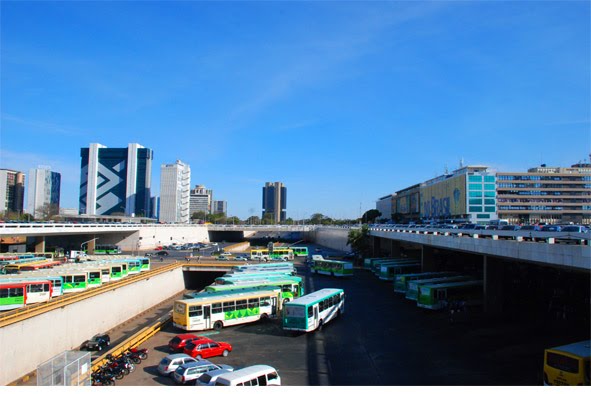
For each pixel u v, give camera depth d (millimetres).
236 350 38031
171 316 50906
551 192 152875
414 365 33188
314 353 36781
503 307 49781
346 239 127312
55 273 54406
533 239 41781
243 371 24250
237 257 97438
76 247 110125
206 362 30422
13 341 34656
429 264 72562
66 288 54156
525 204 151625
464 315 48906
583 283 51438
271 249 109000
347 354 36344
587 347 25219
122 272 67250
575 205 152750
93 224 98250
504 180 152375
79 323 44656
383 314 51219
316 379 30422
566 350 24688
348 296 62188
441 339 40188
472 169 165500
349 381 30000
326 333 43312
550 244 28656
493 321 45625
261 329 45531
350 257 107312
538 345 37031
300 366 33406
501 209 150625
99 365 32188
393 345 38781
